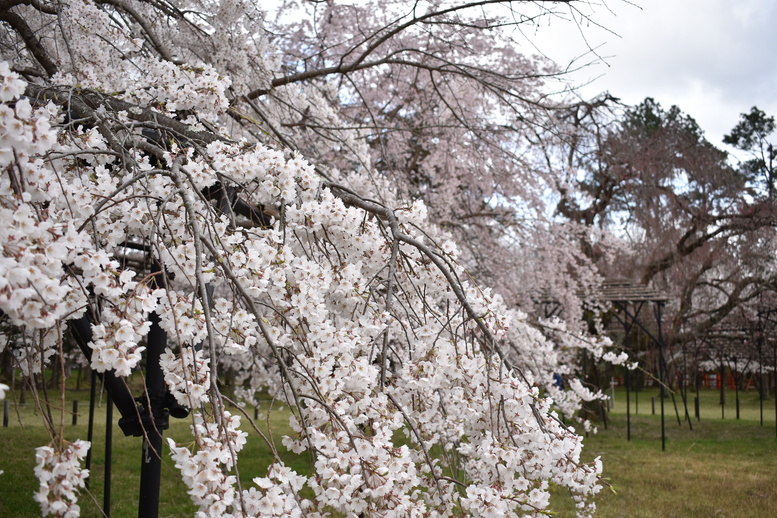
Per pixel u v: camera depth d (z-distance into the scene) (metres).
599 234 10.88
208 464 1.39
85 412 9.77
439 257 2.35
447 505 1.90
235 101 4.31
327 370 1.82
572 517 5.02
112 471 6.28
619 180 11.47
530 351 6.66
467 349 2.15
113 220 1.96
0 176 1.38
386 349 2.08
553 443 1.96
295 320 1.90
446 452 2.79
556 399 6.78
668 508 5.63
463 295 2.12
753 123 21.30
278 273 1.91
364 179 5.14
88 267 1.46
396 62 5.38
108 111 2.66
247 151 2.34
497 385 2.02
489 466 1.99
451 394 2.35
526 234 9.44
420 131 6.49
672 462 7.89
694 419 13.02
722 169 12.55
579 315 10.24
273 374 5.95
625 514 5.40
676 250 12.84
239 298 1.92
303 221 2.18
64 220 1.73
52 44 4.52
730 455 8.48
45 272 1.31
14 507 5.00
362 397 1.91
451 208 8.76
